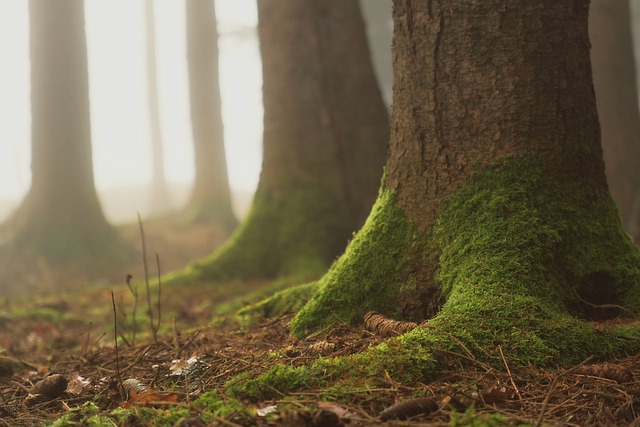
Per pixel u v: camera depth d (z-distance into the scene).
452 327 4.11
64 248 15.62
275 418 3.21
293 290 5.95
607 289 4.81
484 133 4.82
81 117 16.22
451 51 4.86
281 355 4.34
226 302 8.55
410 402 3.32
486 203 4.75
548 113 4.79
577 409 3.52
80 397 4.33
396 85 5.14
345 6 10.01
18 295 12.88
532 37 4.78
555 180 4.78
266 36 10.02
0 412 4.22
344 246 9.60
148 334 7.03
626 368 3.92
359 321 4.92
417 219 4.97
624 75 13.54
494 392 3.57
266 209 9.82
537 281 4.49
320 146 9.80
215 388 3.93
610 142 13.41
